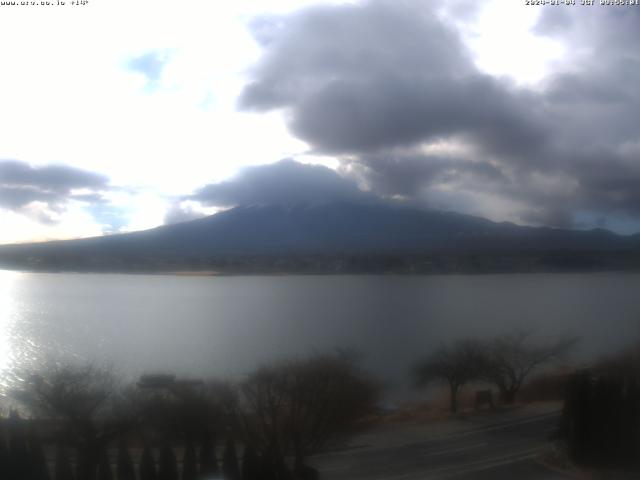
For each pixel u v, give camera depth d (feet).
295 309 340.59
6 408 105.29
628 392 88.94
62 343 233.55
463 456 90.22
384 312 312.71
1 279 613.52
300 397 94.12
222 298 413.18
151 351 207.10
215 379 125.59
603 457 85.30
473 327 236.02
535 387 138.00
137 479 76.18
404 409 122.93
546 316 257.14
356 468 85.61
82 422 92.58
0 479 71.67
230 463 73.56
